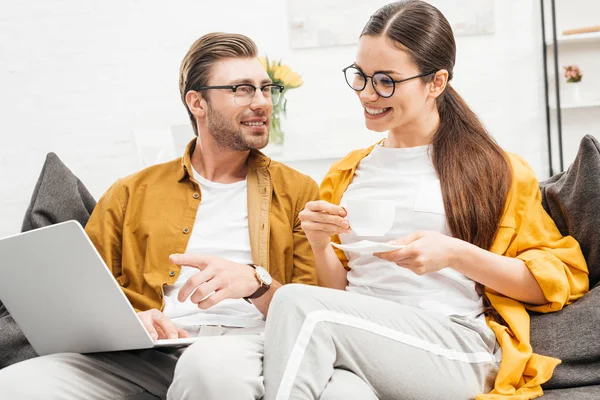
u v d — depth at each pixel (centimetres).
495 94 351
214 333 166
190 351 120
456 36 349
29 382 134
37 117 352
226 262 155
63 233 126
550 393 143
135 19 351
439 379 133
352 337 125
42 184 207
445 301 156
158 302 176
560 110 338
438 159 166
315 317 121
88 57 352
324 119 353
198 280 149
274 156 329
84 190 220
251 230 180
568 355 148
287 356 117
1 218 353
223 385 114
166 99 354
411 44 161
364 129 353
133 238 183
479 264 149
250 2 352
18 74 351
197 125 196
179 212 184
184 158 188
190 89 190
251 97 185
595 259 162
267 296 163
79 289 133
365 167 178
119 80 353
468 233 159
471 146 166
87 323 139
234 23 352
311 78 352
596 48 349
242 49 189
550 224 166
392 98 162
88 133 354
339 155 350
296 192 188
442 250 145
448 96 174
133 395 150
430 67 163
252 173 188
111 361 149
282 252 181
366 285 163
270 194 185
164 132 311
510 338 149
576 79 347
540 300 156
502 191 162
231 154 188
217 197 185
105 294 131
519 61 350
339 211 156
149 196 186
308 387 115
